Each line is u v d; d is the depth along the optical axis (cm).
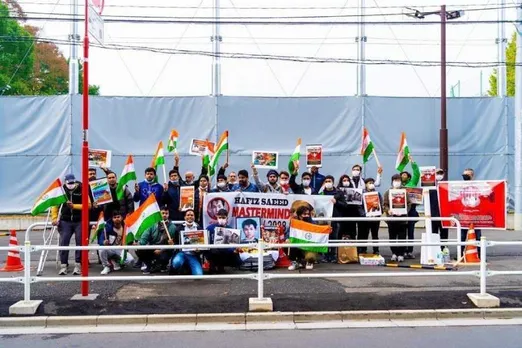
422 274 841
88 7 859
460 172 2205
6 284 970
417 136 2192
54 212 1119
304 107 2178
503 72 2227
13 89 3036
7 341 690
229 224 1123
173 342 677
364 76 2188
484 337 690
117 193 1121
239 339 688
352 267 1138
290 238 1059
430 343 664
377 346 653
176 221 1121
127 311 795
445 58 2034
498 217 1175
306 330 730
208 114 2155
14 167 2123
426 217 1156
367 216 1183
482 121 2209
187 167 2145
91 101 2131
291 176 1273
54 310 801
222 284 970
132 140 2148
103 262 1087
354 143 2172
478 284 956
